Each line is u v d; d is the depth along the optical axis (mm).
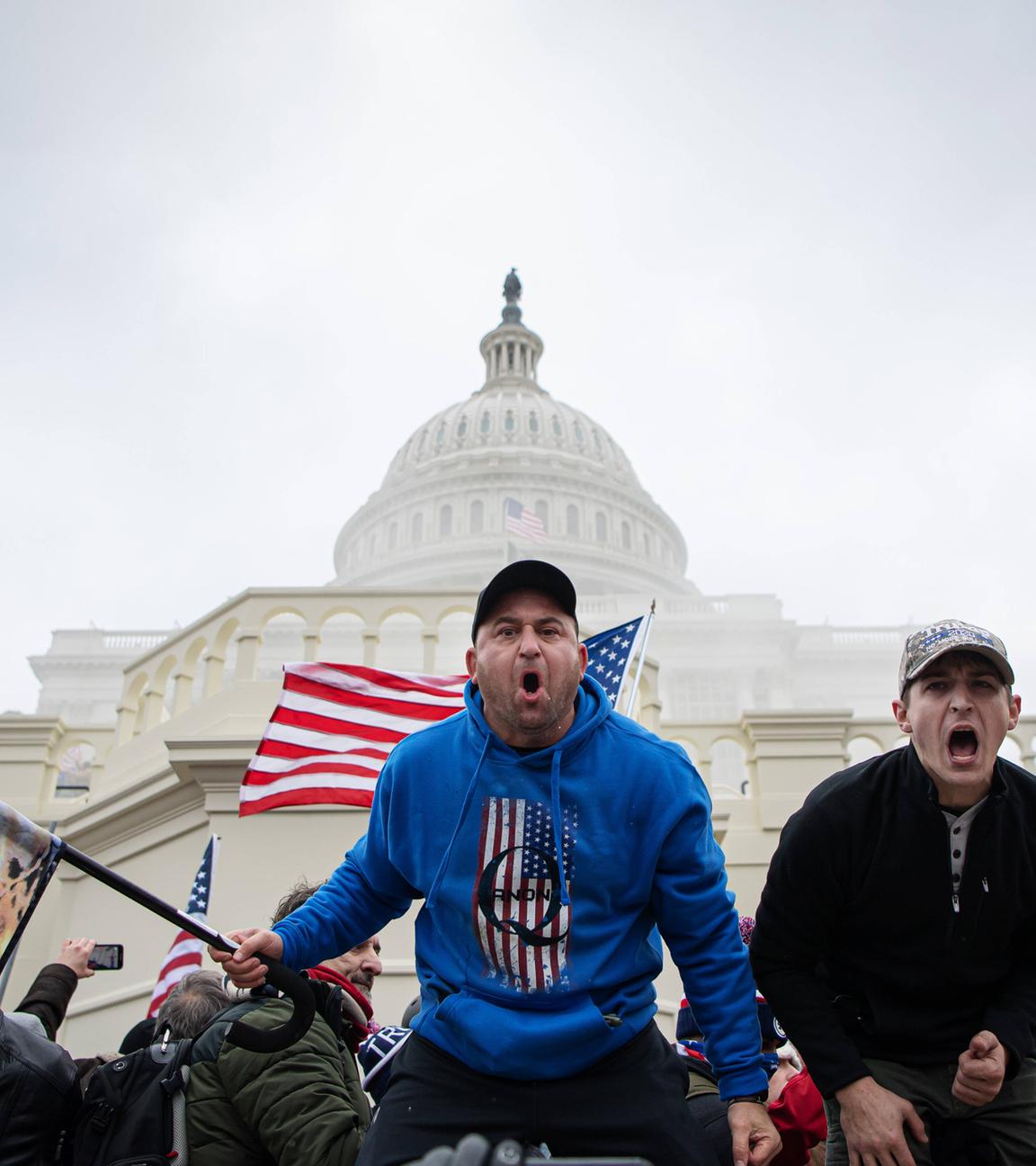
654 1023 2865
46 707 60969
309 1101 2986
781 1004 3119
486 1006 2660
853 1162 2896
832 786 3156
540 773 2871
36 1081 2967
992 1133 2998
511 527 38156
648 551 81125
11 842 2406
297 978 2775
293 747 7887
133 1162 2898
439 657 47781
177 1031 3273
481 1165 1318
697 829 2895
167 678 11469
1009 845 2992
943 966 3031
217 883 8438
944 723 2922
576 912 2729
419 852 2900
